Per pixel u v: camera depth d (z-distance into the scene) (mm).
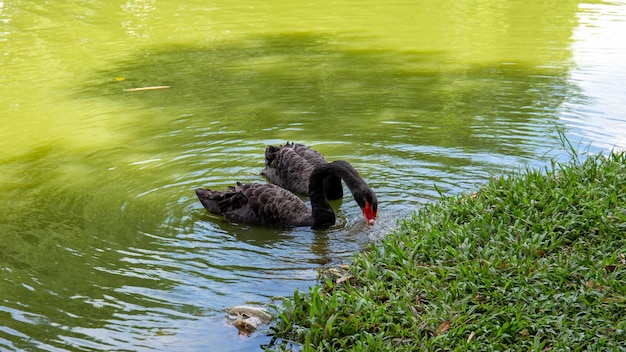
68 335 4773
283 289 5426
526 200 6070
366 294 4984
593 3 17406
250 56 12734
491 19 15695
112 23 15523
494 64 11961
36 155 8289
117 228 6473
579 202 5906
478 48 13102
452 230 5805
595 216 5660
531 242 5469
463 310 4711
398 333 4570
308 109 9789
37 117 9648
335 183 7344
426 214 6344
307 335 4535
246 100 10242
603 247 5305
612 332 4328
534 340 4305
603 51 12547
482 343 4371
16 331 4805
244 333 4816
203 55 12828
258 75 11508
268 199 6734
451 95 10281
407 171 7621
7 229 6406
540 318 4586
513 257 5238
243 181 7672
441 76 11312
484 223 5844
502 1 17859
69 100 10391
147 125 9258
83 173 7742
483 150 8117
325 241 6316
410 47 13312
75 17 16078
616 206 5836
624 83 10555
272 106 9961
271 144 8594
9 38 14242
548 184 6395
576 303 4656
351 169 6457
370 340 4406
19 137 8891
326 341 4570
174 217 6754
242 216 6746
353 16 16062
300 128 9078
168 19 15891
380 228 6465
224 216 6836
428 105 9852
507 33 14305
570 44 13180
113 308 5129
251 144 8602
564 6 17062
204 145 8570
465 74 11398
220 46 13469
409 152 8148
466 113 9445
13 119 9586
